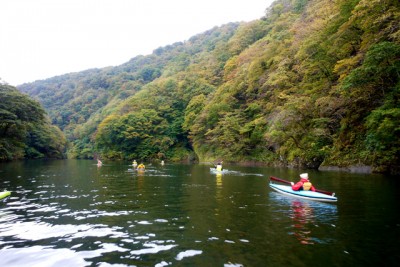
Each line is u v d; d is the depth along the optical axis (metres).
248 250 5.66
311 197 11.15
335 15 27.16
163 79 88.25
